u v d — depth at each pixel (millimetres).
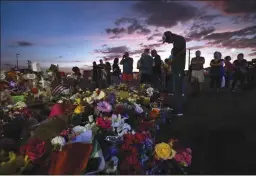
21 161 1389
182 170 1706
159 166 1683
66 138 1665
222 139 2896
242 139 2898
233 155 2461
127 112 2475
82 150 1454
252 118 3717
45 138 1577
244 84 4840
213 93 4875
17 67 3092
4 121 2018
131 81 5328
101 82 4191
